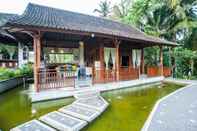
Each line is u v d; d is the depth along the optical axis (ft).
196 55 59.31
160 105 23.57
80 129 16.25
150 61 61.72
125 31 44.34
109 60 42.11
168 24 68.54
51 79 27.86
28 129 15.71
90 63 40.83
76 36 37.70
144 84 42.52
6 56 53.11
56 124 16.65
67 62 40.60
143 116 19.77
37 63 25.77
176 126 16.20
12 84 35.68
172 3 62.95
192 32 63.98
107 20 50.67
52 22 28.04
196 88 36.99
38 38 25.58
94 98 26.89
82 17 42.68
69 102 25.29
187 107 22.56
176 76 58.29
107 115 20.21
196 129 15.51
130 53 49.06
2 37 44.91
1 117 19.39
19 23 22.34
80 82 33.14
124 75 39.86
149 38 45.37
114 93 32.24
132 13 73.77
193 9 68.23
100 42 40.04
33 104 24.21
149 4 68.54
